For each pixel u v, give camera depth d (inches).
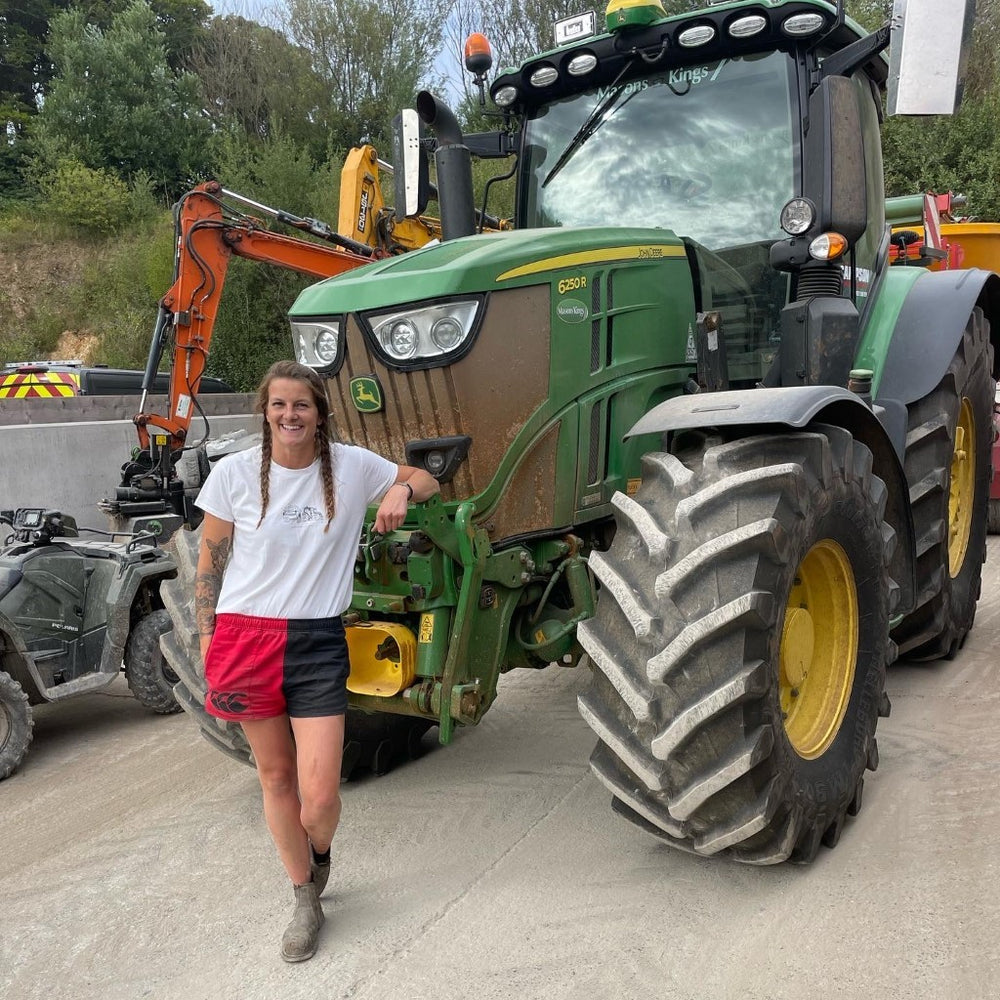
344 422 123.3
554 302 120.7
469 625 114.3
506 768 146.4
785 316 132.3
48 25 1257.4
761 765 98.9
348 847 123.1
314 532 98.7
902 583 141.6
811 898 103.6
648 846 118.7
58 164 975.6
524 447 120.1
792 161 140.8
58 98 1033.5
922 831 116.1
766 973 91.1
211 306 281.1
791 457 108.1
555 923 102.3
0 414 345.7
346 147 1010.7
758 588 98.0
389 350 116.2
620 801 108.3
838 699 118.4
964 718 151.3
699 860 114.2
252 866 120.8
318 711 99.1
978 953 91.4
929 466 160.4
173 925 107.5
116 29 1117.7
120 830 134.5
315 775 98.1
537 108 162.6
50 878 120.8
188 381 283.1
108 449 312.2
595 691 104.8
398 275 117.2
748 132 144.2
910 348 159.9
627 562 105.0
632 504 107.3
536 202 161.2
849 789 113.3
